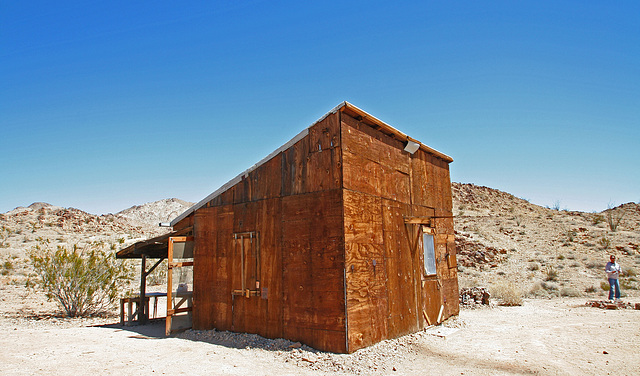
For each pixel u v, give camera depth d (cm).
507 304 1556
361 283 786
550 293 1881
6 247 3484
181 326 1013
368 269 814
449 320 1150
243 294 909
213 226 1013
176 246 1037
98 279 1431
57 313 1424
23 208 6912
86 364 719
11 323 1220
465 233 3097
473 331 1030
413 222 998
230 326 938
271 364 712
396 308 898
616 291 1545
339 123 800
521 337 951
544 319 1200
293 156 872
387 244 901
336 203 778
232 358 753
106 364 720
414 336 915
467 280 2191
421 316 1009
